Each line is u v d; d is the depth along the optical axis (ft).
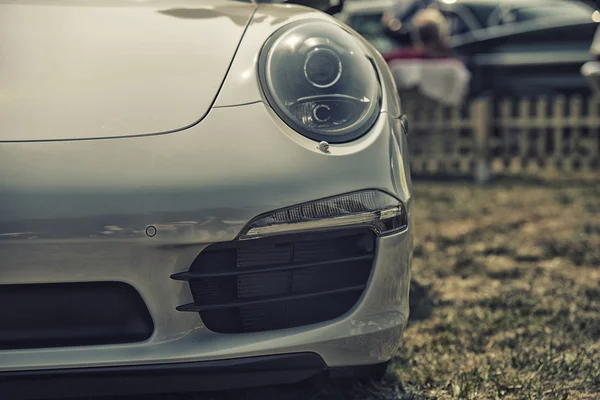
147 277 8.27
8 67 8.87
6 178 8.17
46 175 8.20
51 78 8.79
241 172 8.37
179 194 8.26
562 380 9.96
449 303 12.27
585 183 22.82
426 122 25.35
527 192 21.35
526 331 11.25
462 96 25.00
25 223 8.11
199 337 8.43
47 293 8.30
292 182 8.41
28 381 8.37
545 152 25.17
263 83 8.79
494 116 26.20
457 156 25.12
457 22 27.89
